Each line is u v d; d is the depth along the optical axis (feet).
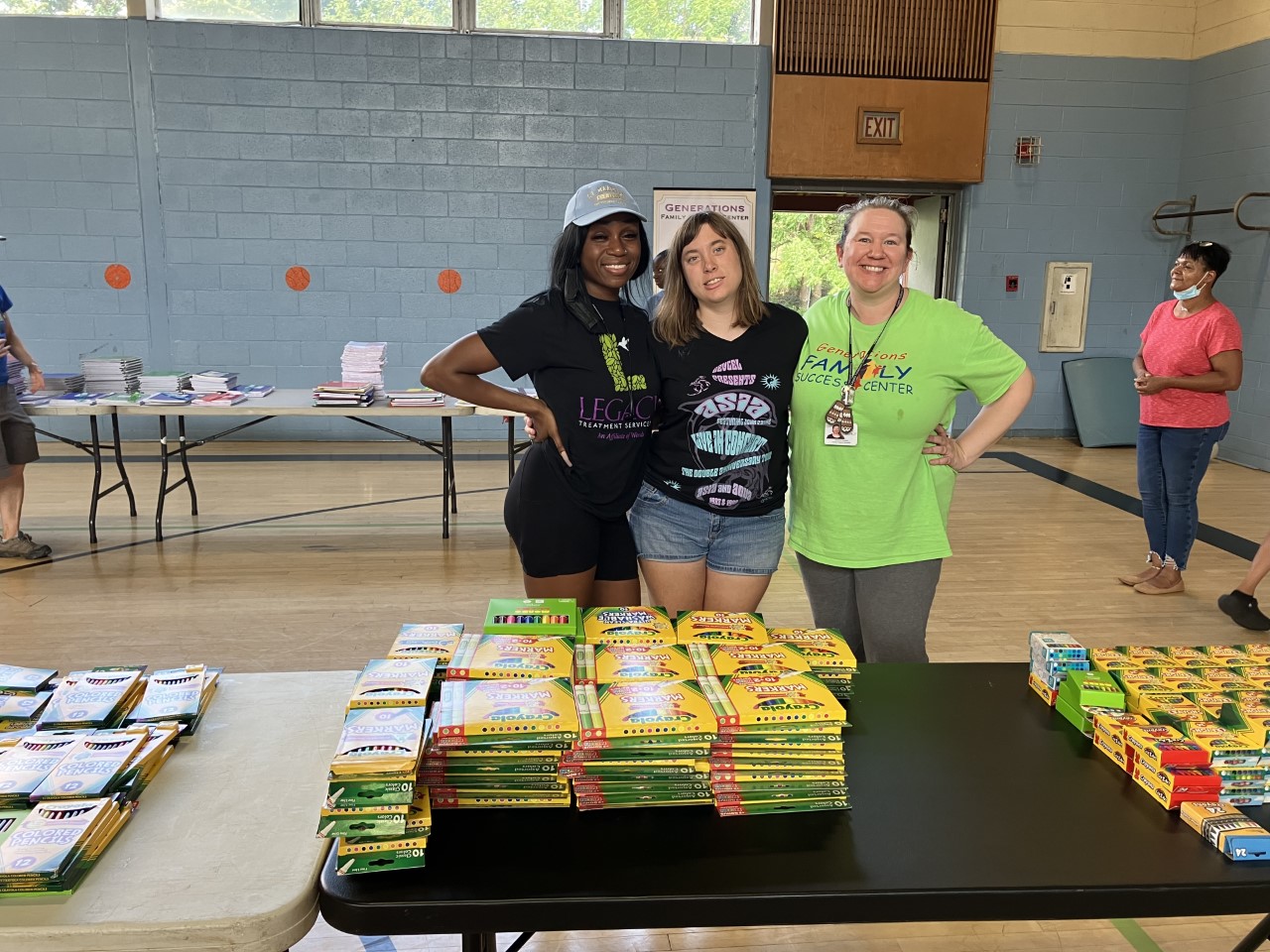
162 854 3.30
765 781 3.73
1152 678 4.53
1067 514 17.99
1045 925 6.54
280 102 21.91
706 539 7.00
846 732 4.45
